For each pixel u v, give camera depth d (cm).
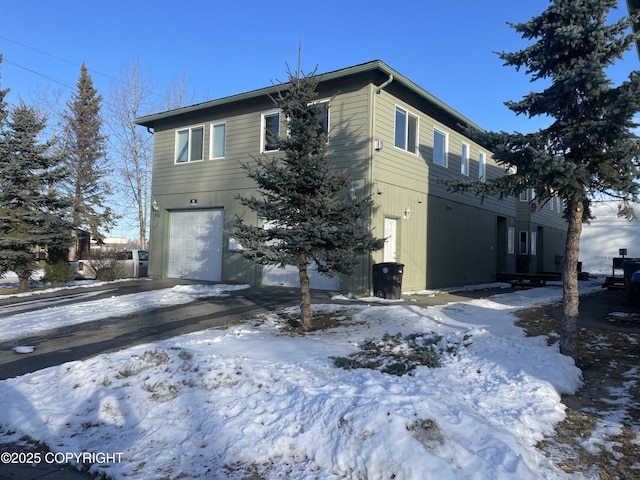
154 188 1800
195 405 491
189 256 1702
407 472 350
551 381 559
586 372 630
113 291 1465
